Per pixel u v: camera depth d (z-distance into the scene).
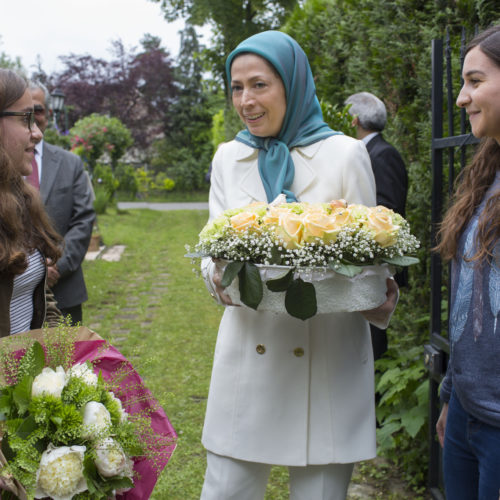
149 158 39.22
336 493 1.90
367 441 1.89
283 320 1.85
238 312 1.93
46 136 11.78
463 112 2.23
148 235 13.02
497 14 2.76
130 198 27.22
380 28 3.69
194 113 38.59
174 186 33.84
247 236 1.53
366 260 1.59
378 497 2.88
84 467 1.34
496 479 1.46
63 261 3.31
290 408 1.84
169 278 8.56
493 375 1.46
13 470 1.29
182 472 3.12
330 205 1.66
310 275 1.52
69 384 1.42
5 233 1.67
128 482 1.42
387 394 3.07
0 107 1.71
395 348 3.43
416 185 3.47
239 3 18.16
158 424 1.59
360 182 1.87
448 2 3.10
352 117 3.18
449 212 1.69
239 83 1.89
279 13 17.97
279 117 1.90
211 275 1.81
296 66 1.88
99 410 1.39
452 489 1.68
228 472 1.91
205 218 16.83
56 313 2.03
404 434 3.20
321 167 1.89
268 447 1.84
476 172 1.64
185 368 4.75
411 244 1.63
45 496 1.34
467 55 1.53
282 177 1.88
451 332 1.60
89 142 16.58
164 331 5.86
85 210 3.49
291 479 1.95
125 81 38.50
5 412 1.37
